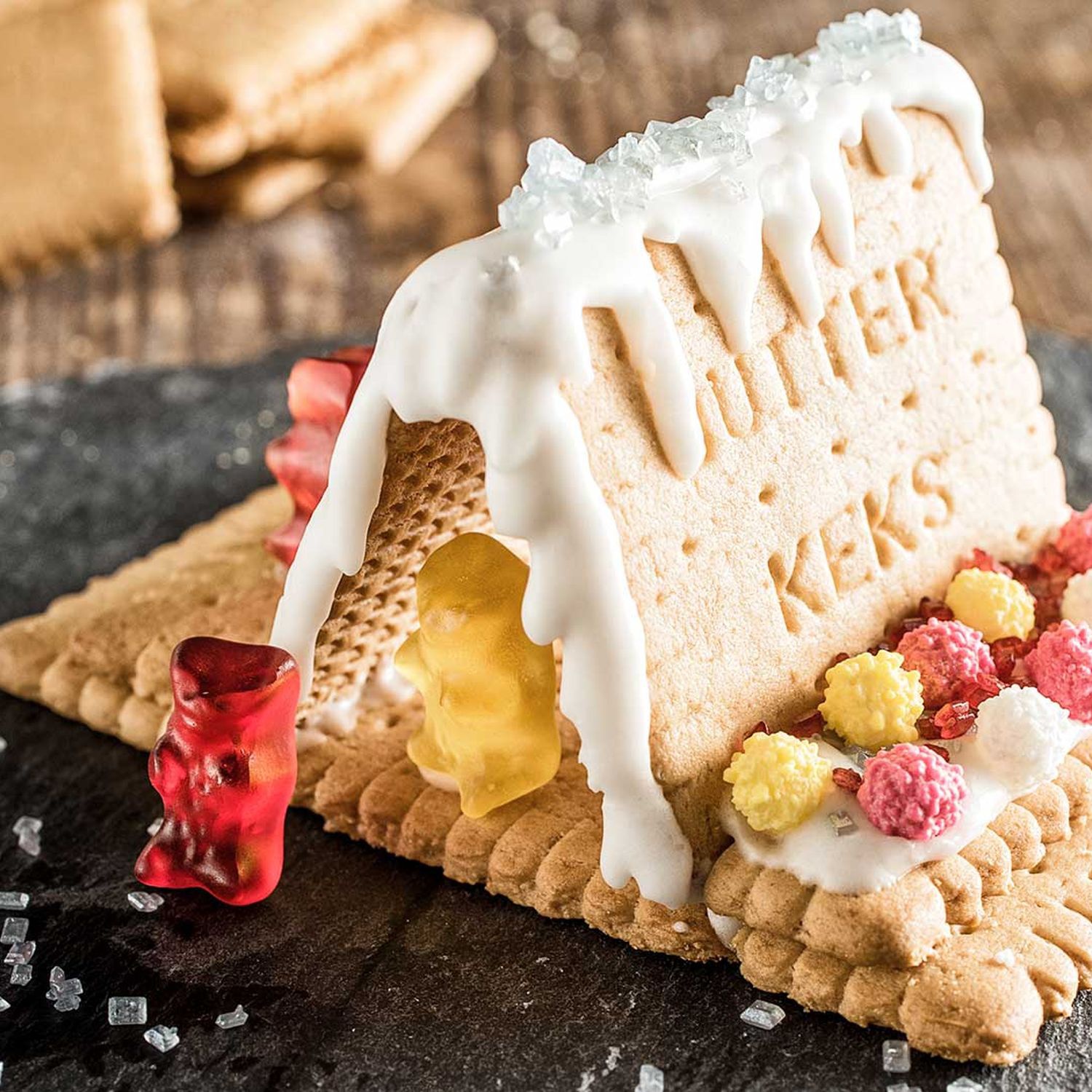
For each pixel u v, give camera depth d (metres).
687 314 0.26
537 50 0.54
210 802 0.27
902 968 0.25
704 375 0.26
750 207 0.27
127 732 0.30
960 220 0.29
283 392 0.37
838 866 0.26
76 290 0.43
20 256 0.43
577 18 0.56
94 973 0.27
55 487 0.35
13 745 0.30
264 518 0.33
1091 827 0.27
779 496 0.27
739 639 0.27
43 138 0.43
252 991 0.27
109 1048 0.26
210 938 0.27
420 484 0.26
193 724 0.27
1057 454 0.34
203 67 0.43
